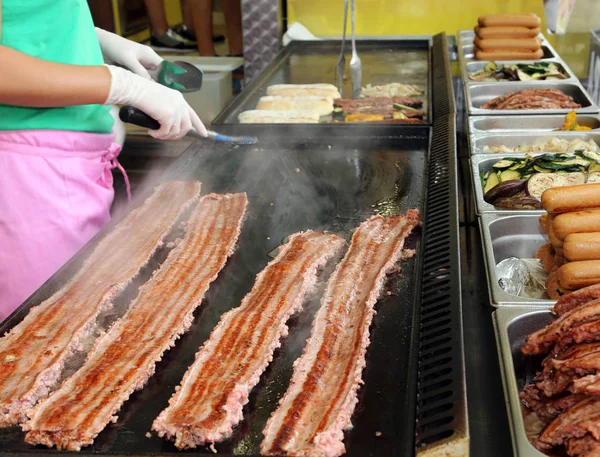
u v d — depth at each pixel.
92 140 2.21
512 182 2.18
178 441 1.21
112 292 1.71
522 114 3.00
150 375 1.42
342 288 1.66
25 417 1.30
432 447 1.09
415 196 2.31
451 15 4.71
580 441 1.17
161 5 5.40
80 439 1.21
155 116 2.09
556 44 4.56
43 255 2.15
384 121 2.93
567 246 1.59
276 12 4.52
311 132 2.88
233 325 1.53
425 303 1.53
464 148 3.41
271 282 1.72
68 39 2.11
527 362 1.52
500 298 1.57
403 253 1.87
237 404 1.27
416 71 4.02
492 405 1.42
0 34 1.79
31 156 2.06
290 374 1.41
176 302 1.66
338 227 2.12
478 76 3.79
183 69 2.61
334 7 4.79
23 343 1.49
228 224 2.09
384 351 1.47
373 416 1.27
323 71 4.09
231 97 4.84
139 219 2.12
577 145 2.57
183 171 2.54
